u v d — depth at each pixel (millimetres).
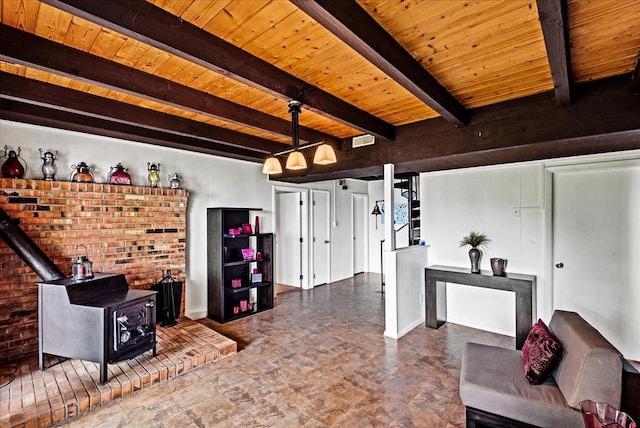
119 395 2482
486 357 2297
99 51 1943
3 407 2209
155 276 3912
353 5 1504
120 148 3719
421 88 2135
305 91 2400
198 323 3900
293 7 1537
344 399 2484
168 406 2408
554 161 3459
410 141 3420
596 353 1667
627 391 1614
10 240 2801
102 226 3494
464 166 3928
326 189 6715
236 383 2727
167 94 2346
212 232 4453
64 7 1290
